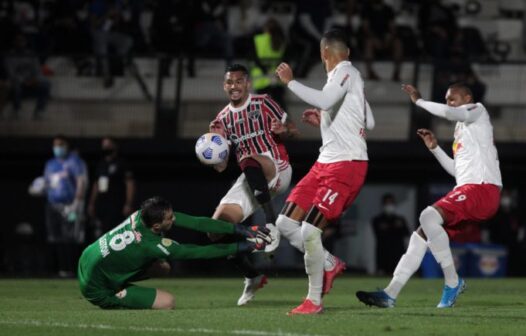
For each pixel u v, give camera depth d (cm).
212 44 8256
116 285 3678
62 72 7969
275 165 3859
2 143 7906
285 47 7925
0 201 8225
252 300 4312
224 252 3497
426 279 7194
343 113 3297
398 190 8644
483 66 8225
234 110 3872
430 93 8094
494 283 6519
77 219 6875
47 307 3969
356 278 7162
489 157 3859
